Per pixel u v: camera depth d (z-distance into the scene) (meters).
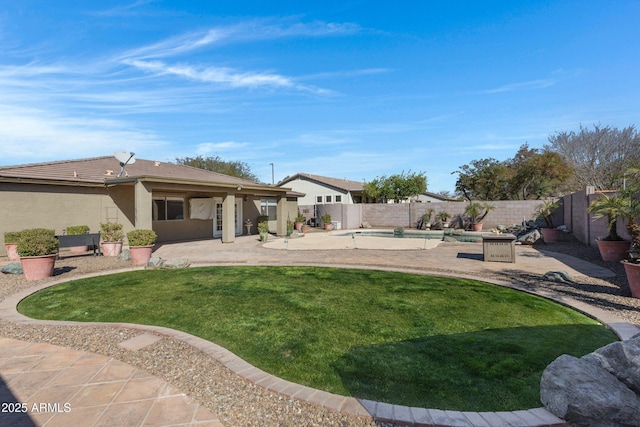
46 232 8.19
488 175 26.66
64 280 7.67
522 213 20.05
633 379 2.63
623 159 22.28
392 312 5.25
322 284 7.15
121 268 9.09
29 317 5.19
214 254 11.85
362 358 3.67
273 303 5.75
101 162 16.22
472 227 20.95
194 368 3.50
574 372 2.69
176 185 13.19
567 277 7.16
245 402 2.90
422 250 12.71
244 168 46.03
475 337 4.23
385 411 2.68
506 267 8.89
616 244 8.95
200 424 2.63
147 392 3.09
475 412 2.67
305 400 2.87
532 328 4.55
